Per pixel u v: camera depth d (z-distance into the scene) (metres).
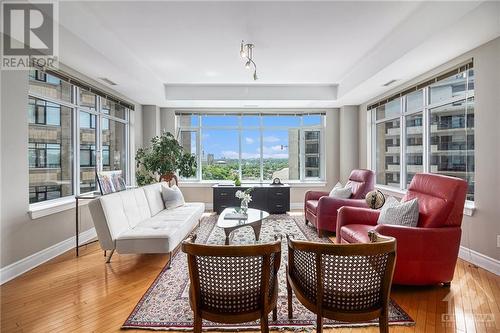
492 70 2.64
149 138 5.77
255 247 1.28
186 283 2.45
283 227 4.42
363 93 4.75
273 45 3.42
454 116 3.32
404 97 4.38
